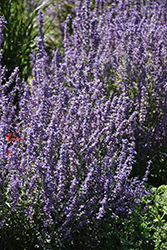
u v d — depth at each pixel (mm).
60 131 2629
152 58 3537
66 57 3576
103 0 3891
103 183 2463
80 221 2369
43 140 2438
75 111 2447
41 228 2447
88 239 2412
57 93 2859
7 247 2369
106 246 2498
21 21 5059
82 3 3807
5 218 2320
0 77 2869
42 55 3334
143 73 3303
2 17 2902
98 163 2719
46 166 2252
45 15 6184
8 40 4719
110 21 3855
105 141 2594
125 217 2541
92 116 2641
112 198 2404
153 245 2461
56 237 2332
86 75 3223
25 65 4910
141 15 4035
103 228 2598
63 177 2094
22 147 2572
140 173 3311
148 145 3188
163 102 3322
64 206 2375
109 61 3641
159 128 3268
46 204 2199
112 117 2598
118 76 3830
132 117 2883
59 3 5988
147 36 3502
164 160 3420
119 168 2355
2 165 2117
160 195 2912
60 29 6027
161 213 2777
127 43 3451
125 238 2445
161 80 3371
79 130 2480
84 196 2330
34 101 2863
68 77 3521
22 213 2291
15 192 2174
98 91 2863
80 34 3629
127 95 3387
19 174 2281
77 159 2490
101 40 3768
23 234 2369
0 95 2801
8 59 4602
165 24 4055
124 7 3941
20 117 2600
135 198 2539
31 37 5289
